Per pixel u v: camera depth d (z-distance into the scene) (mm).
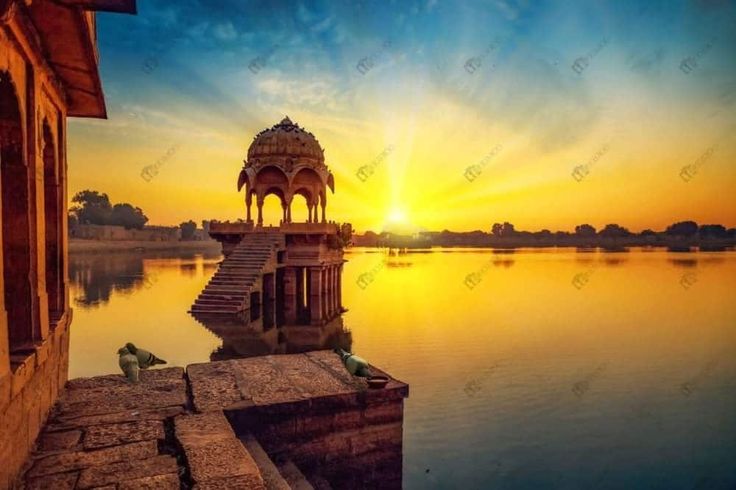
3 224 6227
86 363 15633
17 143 6133
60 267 8570
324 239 27734
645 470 10758
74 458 5855
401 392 8109
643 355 20234
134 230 95000
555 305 33656
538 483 10125
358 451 7883
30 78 6352
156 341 18281
